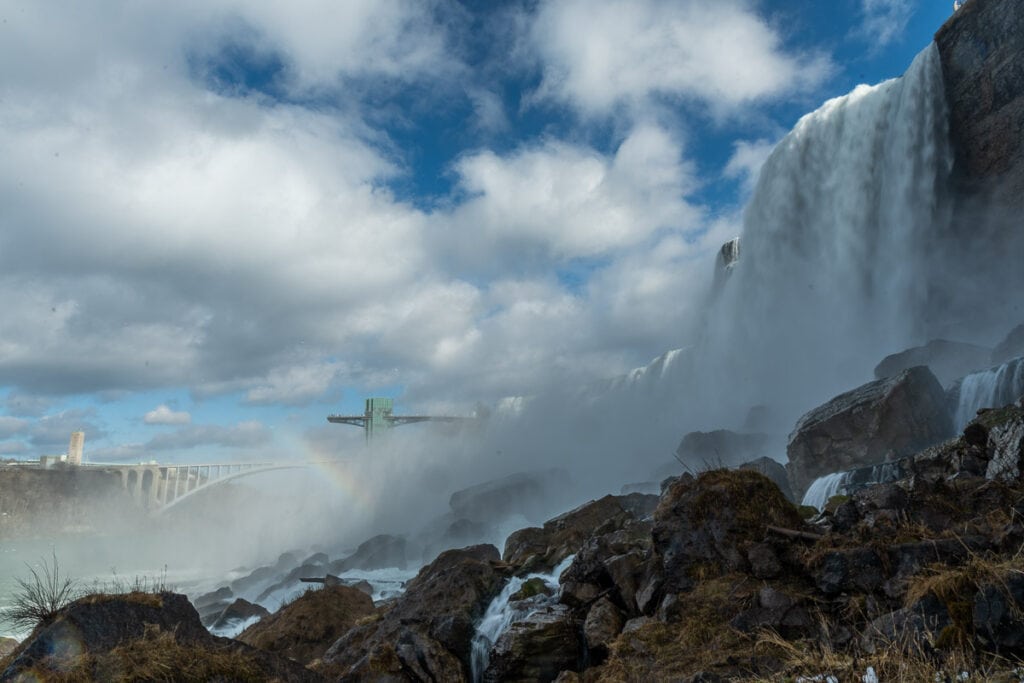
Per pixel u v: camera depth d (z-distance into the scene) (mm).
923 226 34500
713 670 6520
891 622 6078
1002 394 17672
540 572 12766
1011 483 8883
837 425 19344
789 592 7355
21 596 5836
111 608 5762
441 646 9344
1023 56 30281
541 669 8828
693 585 8406
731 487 9094
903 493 8602
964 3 33469
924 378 19172
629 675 7129
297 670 6309
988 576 5742
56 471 158500
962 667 5230
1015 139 31109
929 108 34750
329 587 14969
